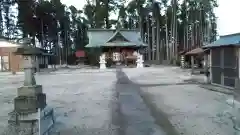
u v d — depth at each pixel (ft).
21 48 18.19
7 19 157.89
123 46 110.83
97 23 152.25
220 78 36.29
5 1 150.61
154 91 34.83
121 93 33.35
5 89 41.24
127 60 111.75
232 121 18.80
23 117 17.25
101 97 30.55
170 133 16.58
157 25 150.41
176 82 45.80
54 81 51.93
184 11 158.20
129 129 17.53
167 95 31.27
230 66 33.32
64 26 188.75
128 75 64.13
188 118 20.13
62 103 27.02
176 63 120.06
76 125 18.65
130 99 28.84
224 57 34.96
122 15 157.48
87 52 148.77
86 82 48.62
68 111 23.12
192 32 165.07
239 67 31.07
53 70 92.89
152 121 19.44
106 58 112.68
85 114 21.97
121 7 156.56
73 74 73.10
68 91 36.35
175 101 27.22
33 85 18.20
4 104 27.50
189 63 91.35
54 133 16.89
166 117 20.57
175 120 19.63
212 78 39.22
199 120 19.49
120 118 20.45
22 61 18.30
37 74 73.82
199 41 158.92
